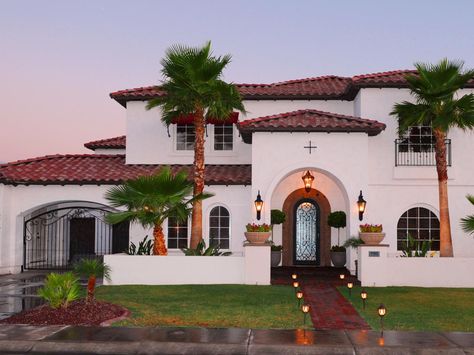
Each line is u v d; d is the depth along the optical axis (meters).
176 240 22.45
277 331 10.64
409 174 21.53
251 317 12.10
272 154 20.22
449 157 21.53
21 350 9.56
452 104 18.38
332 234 22.95
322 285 17.78
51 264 25.17
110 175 22.55
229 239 22.06
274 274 19.92
